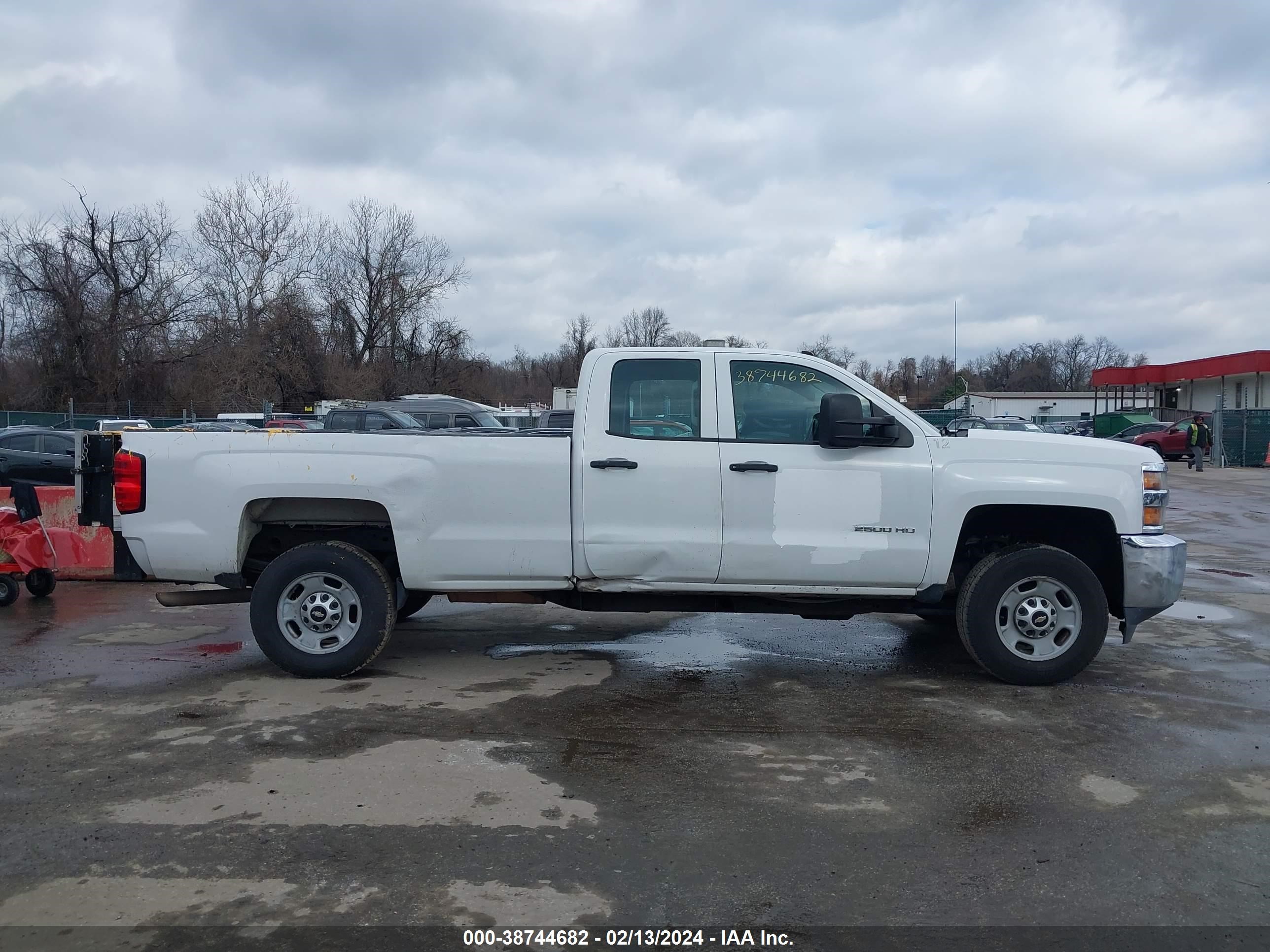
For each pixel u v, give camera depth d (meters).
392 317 56.69
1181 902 3.41
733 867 3.65
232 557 6.06
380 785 4.39
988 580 5.96
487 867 3.62
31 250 43.28
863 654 6.98
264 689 5.98
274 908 3.32
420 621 8.10
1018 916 3.32
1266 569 11.39
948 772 4.62
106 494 6.33
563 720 5.38
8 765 4.65
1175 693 5.95
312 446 6.02
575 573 6.01
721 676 6.36
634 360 6.06
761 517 5.88
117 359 44.25
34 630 7.76
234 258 47.62
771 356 6.07
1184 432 38.47
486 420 28.05
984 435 6.08
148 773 4.54
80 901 3.36
